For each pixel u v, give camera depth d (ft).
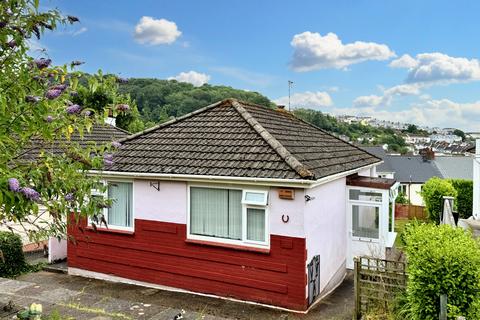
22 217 14.98
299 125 49.60
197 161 32.14
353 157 46.06
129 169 33.09
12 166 16.10
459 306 18.89
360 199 38.09
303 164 29.68
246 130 35.32
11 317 19.70
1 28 14.06
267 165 29.40
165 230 32.40
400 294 22.74
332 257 34.27
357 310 24.32
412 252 21.75
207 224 31.12
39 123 14.60
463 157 153.89
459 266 18.93
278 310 27.99
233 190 30.12
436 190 66.59
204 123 38.68
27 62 14.87
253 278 29.14
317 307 28.86
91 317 20.80
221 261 30.25
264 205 28.50
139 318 21.85
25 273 36.42
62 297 24.45
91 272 35.42
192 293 31.30
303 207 27.61
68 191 16.22
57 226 17.31
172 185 32.12
